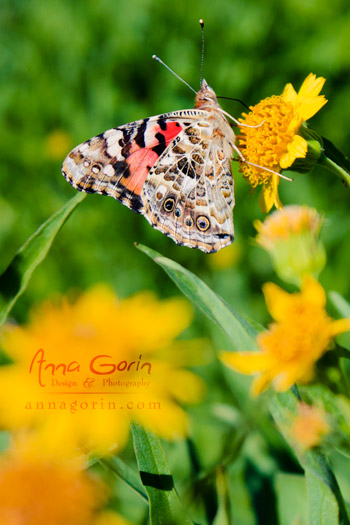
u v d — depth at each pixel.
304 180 0.38
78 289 0.38
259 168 0.29
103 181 0.31
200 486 0.28
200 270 0.38
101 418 0.27
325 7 0.41
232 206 0.31
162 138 0.31
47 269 0.38
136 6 0.43
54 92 0.43
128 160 0.31
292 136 0.29
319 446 0.26
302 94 0.29
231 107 0.41
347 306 0.28
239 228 0.38
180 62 0.42
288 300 0.27
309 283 0.27
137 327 0.29
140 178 0.31
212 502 0.28
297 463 0.30
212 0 0.42
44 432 0.27
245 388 0.31
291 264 0.28
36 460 0.25
